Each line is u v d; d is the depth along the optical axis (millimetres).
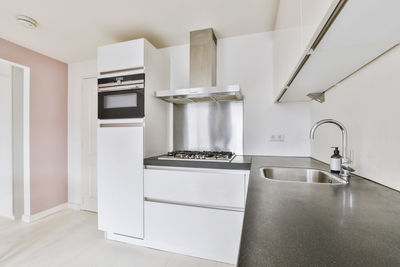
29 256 1726
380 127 942
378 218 577
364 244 432
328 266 355
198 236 1680
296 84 1405
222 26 2047
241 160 1808
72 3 1642
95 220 2488
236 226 1584
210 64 2072
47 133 2670
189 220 1701
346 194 811
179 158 1887
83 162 2861
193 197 1708
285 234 476
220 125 2279
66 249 1829
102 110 2000
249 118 2234
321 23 631
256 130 2213
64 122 2908
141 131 1852
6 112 2576
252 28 2094
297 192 834
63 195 2877
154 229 1808
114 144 1938
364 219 568
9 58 2266
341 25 639
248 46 2227
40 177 2576
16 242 1965
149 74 1977
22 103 2639
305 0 840
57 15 1810
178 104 2414
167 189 1779
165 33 2168
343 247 419
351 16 582
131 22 1950
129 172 1888
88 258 1690
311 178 1422
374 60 970
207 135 2320
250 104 2229
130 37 2242
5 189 2590
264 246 421
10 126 2564
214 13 1822
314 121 1926
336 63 1005
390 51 853
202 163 1707
